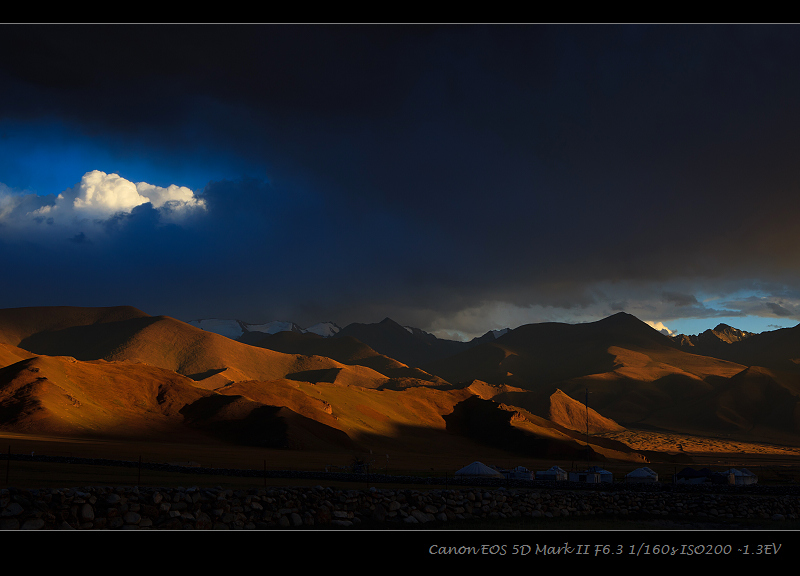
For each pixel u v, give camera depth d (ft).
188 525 63.67
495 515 88.63
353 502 77.66
